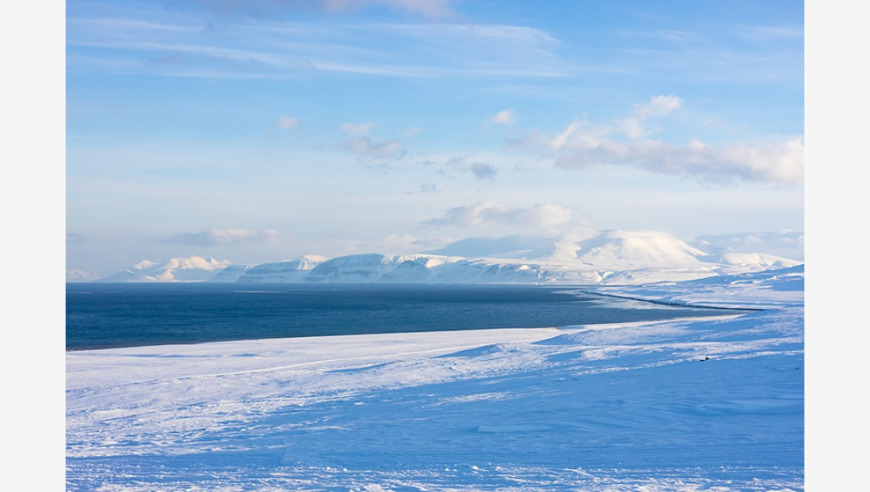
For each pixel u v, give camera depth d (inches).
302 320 3334.2
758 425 463.5
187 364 1397.6
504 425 522.0
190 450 495.2
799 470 336.8
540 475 340.8
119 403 890.7
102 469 398.9
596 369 965.2
